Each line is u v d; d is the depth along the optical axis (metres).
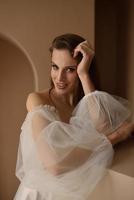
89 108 1.05
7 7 2.19
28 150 1.01
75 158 0.93
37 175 1.00
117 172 0.85
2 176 2.83
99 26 2.79
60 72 1.09
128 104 1.16
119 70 2.76
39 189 1.01
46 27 2.23
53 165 0.93
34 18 2.21
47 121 1.00
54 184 0.97
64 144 0.94
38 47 2.23
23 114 2.81
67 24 2.25
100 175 0.91
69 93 1.18
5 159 2.82
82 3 2.25
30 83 2.79
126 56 2.59
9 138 2.80
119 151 1.01
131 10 2.46
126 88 2.60
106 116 1.05
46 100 1.13
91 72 1.23
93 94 1.06
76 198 0.94
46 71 2.25
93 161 0.93
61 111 1.16
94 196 0.93
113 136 1.02
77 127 0.98
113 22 2.82
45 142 0.94
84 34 2.27
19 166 1.12
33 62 2.23
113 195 0.87
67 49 1.08
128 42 2.54
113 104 1.07
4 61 2.72
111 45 2.83
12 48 2.70
